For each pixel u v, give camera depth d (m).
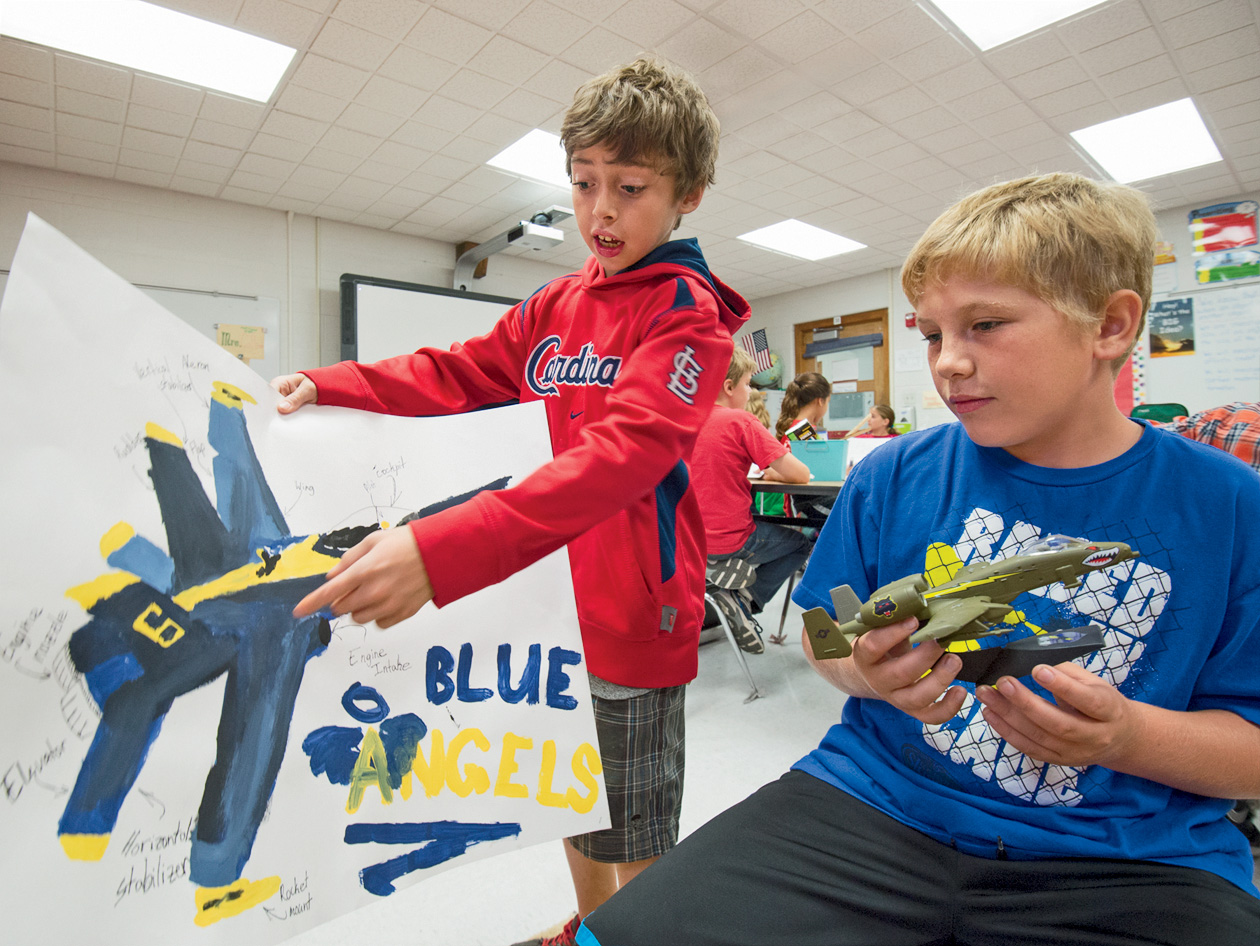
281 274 4.64
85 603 0.36
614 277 0.73
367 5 2.64
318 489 0.53
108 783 0.36
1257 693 0.49
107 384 0.38
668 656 0.75
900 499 0.65
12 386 0.33
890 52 2.97
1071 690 0.41
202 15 2.67
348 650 0.50
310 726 0.47
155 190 4.17
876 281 6.35
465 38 2.84
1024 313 0.48
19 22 2.68
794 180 4.29
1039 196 0.50
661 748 0.77
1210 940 0.42
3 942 0.31
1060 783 0.53
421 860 0.49
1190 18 2.75
